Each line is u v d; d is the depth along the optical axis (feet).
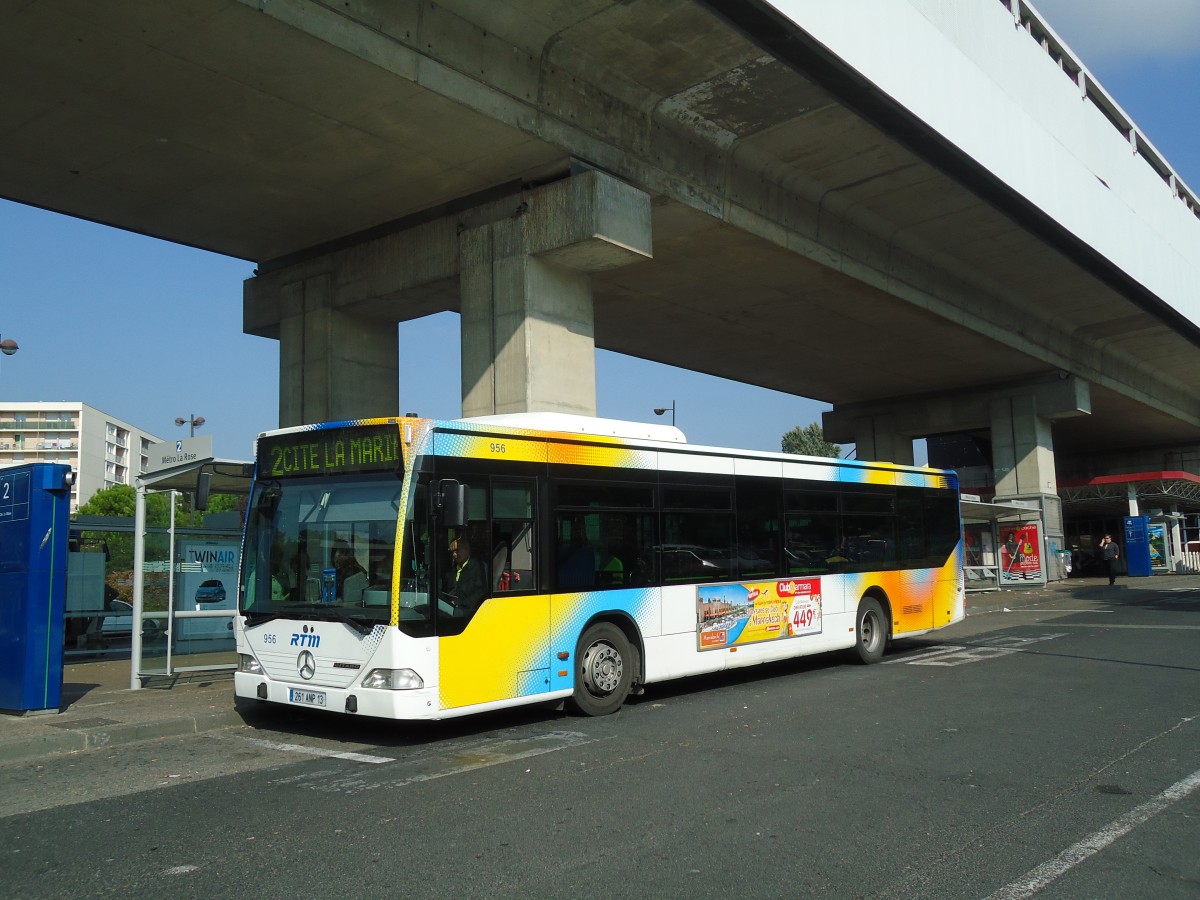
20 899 15.61
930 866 16.55
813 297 81.35
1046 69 76.95
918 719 30.25
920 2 59.21
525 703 29.43
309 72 42.91
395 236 62.08
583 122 52.21
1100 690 35.63
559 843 17.94
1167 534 141.59
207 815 20.44
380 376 68.85
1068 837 18.10
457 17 45.78
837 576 43.70
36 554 31.01
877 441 135.44
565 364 55.83
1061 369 114.32
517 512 30.14
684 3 45.73
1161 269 99.76
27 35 39.58
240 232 64.23
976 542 121.60
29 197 57.16
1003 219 75.41
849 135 60.13
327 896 15.39
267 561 29.86
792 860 16.88
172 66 42.27
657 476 35.40
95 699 34.68
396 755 26.32
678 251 68.13
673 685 39.63
